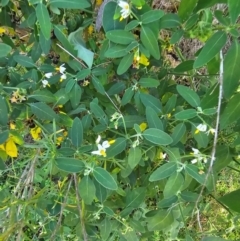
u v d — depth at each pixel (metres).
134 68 0.58
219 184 0.98
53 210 0.62
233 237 0.76
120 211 0.61
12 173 0.68
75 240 0.70
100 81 0.58
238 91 0.46
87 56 0.55
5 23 0.61
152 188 0.63
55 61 0.65
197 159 0.51
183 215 0.57
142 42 0.47
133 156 0.51
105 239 0.57
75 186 0.56
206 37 0.47
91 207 0.57
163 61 0.65
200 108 0.49
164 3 0.69
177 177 0.50
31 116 0.57
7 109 0.52
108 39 0.50
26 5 0.57
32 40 0.59
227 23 0.41
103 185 0.49
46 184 0.61
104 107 0.61
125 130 0.53
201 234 0.63
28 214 0.58
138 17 0.47
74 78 0.56
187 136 0.60
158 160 0.59
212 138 0.58
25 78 0.55
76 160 0.50
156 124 0.51
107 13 0.48
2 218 0.54
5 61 0.56
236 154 0.58
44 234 0.62
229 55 0.41
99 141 0.53
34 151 0.60
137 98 0.55
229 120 0.45
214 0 0.44
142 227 0.59
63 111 0.59
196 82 0.71
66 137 0.58
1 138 0.52
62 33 0.53
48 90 0.57
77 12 0.58
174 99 0.54
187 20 0.47
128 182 0.61
